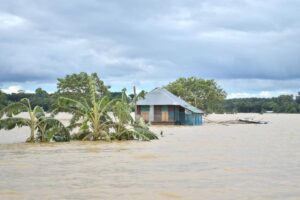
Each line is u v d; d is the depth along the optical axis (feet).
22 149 89.66
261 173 56.18
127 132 113.80
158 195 42.34
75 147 94.02
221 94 342.44
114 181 49.90
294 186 46.91
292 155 77.87
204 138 124.88
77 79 263.70
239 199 40.50
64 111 112.27
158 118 214.90
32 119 106.01
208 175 54.44
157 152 83.35
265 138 125.70
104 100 112.68
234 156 76.07
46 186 46.80
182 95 317.83
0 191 44.09
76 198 40.91
